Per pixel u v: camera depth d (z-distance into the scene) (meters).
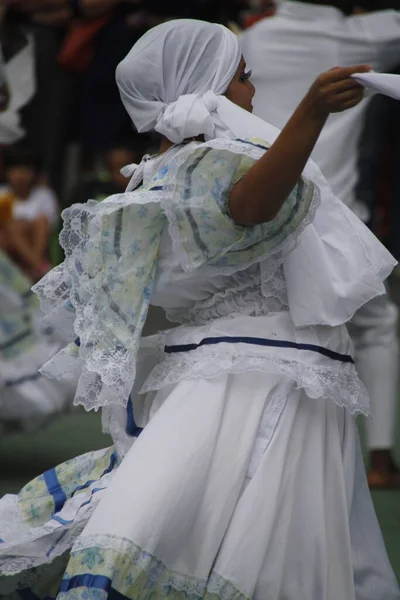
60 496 6.97
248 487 6.29
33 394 12.81
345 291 6.47
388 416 12.36
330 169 10.41
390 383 12.29
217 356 6.41
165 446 6.20
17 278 13.02
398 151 12.39
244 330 6.50
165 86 6.70
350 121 10.41
